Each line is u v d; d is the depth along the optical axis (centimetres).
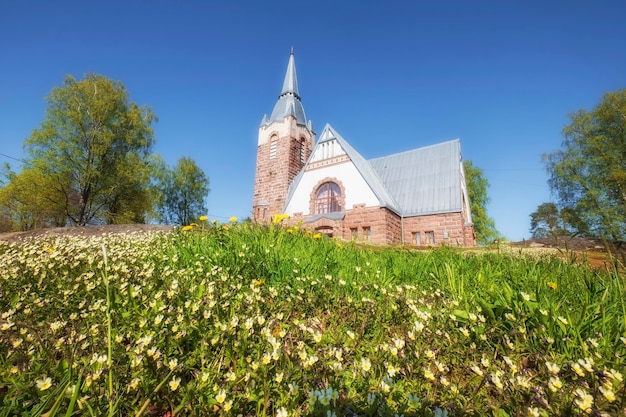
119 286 314
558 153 3127
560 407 154
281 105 3381
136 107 3084
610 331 231
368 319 269
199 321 239
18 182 2411
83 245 546
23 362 190
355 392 175
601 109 2862
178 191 4916
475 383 185
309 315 302
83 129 2750
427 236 2252
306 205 2480
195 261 433
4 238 1205
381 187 2492
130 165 2883
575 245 1379
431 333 241
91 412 144
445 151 2620
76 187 2762
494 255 587
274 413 167
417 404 154
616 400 155
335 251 544
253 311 275
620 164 2783
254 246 470
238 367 201
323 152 2512
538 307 255
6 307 291
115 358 198
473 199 4156
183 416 167
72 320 254
